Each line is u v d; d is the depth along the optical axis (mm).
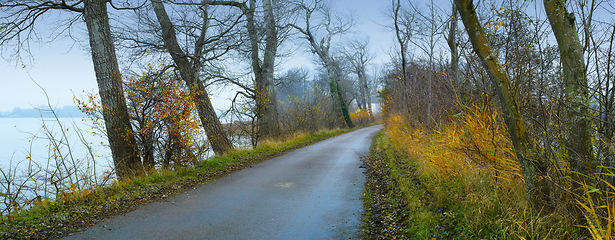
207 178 8633
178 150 9352
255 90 16141
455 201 4605
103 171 8492
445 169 5430
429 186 5555
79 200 6414
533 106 3889
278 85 20422
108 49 9578
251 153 13297
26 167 8453
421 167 6684
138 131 9219
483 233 3605
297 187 7348
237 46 13508
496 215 3730
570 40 2945
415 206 4883
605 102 2830
